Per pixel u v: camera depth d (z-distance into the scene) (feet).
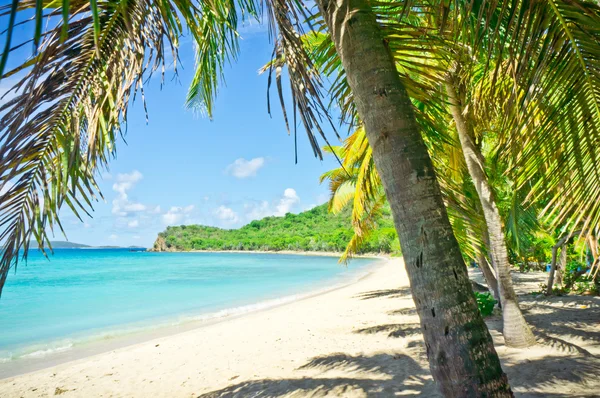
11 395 19.10
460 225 26.61
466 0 7.79
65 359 27.17
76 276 119.55
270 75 8.98
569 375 14.76
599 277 35.17
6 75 6.43
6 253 7.47
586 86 8.48
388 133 6.47
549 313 27.58
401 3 9.45
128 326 39.60
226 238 478.18
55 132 8.09
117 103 8.59
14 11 2.60
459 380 5.78
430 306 6.06
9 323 42.29
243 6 12.16
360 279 83.71
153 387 18.90
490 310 27.66
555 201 9.68
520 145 9.62
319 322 32.73
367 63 6.73
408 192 6.28
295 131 8.35
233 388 17.53
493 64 16.43
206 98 14.26
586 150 8.62
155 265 187.42
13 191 7.66
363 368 18.67
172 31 9.05
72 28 7.75
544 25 8.02
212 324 38.11
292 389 16.55
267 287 75.61
